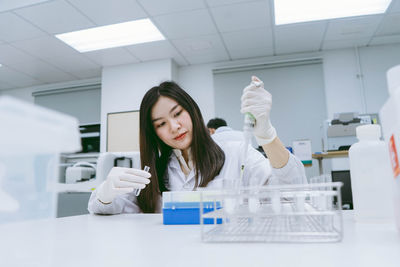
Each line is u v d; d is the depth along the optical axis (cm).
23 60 458
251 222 48
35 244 29
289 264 28
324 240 38
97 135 504
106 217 81
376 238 40
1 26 362
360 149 55
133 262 30
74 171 267
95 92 539
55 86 559
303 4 346
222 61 495
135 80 486
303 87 464
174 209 61
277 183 91
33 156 26
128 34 399
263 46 441
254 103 79
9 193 26
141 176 86
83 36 400
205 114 491
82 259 32
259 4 335
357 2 346
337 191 39
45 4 324
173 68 484
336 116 367
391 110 40
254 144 376
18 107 24
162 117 114
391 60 443
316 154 303
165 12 346
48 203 28
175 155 126
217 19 363
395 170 41
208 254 33
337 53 459
